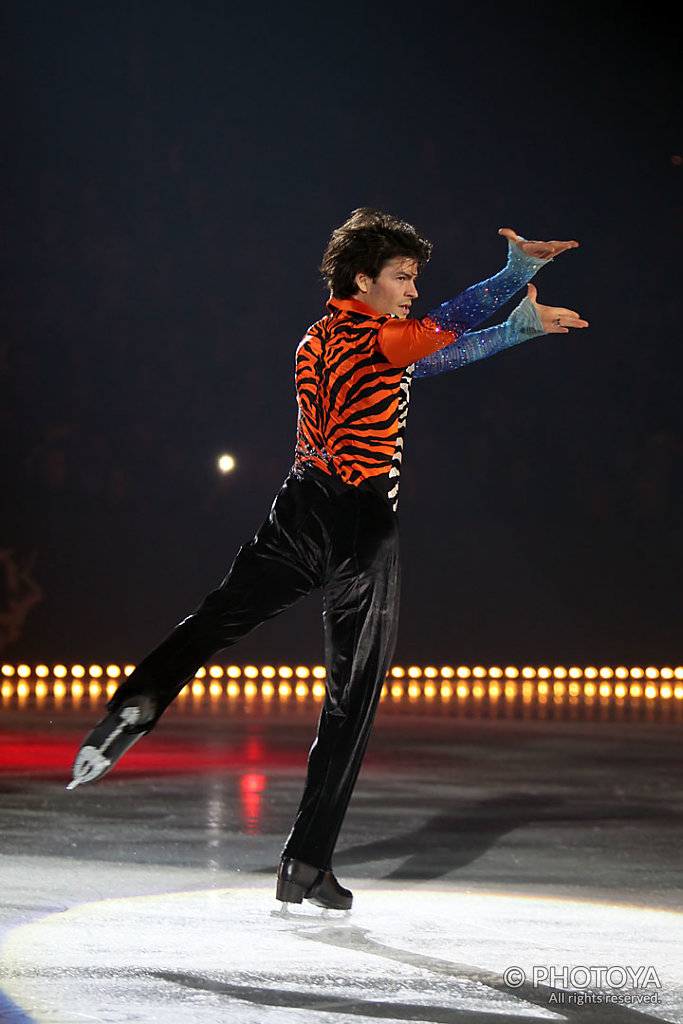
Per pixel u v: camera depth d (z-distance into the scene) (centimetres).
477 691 3716
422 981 846
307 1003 788
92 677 4003
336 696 1055
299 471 1075
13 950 905
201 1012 763
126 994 799
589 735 2555
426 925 1010
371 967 879
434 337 1027
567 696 3581
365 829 1473
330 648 1060
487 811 1609
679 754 2248
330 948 930
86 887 1126
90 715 2752
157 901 1075
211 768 1961
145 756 2105
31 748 2177
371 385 1054
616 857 1312
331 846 1047
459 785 1845
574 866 1265
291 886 1032
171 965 872
